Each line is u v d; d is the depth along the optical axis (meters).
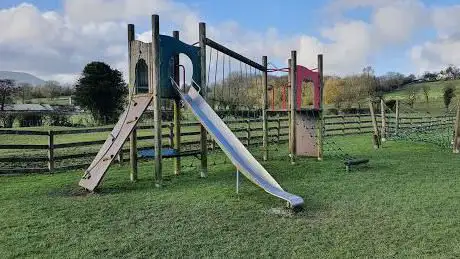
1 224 5.97
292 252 4.85
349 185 8.68
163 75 9.27
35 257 4.72
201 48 9.97
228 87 14.75
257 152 15.18
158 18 8.73
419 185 8.59
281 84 15.60
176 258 4.70
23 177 10.15
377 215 6.32
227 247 5.01
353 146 17.22
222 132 9.06
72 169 11.48
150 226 5.86
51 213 6.56
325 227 5.75
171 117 27.62
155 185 8.83
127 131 8.66
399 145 17.25
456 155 13.71
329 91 46.22
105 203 7.20
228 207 6.89
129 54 9.54
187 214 6.47
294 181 9.21
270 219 6.17
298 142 13.83
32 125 31.41
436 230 5.57
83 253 4.84
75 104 40.28
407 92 51.16
